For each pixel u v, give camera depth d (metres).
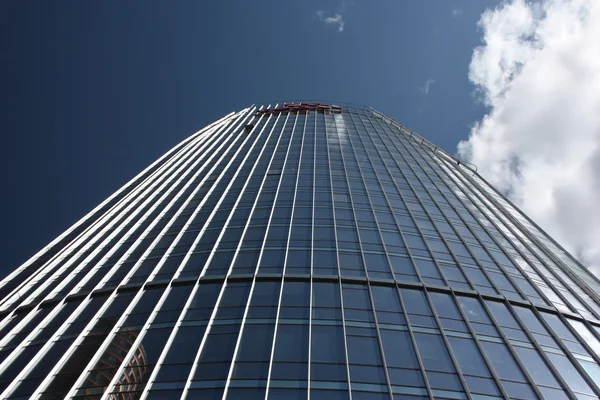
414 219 37.25
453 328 23.12
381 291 25.80
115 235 35.91
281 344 20.92
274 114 81.62
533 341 22.97
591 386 20.48
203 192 43.41
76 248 35.09
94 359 20.64
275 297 24.67
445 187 48.44
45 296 27.69
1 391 19.52
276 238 32.00
